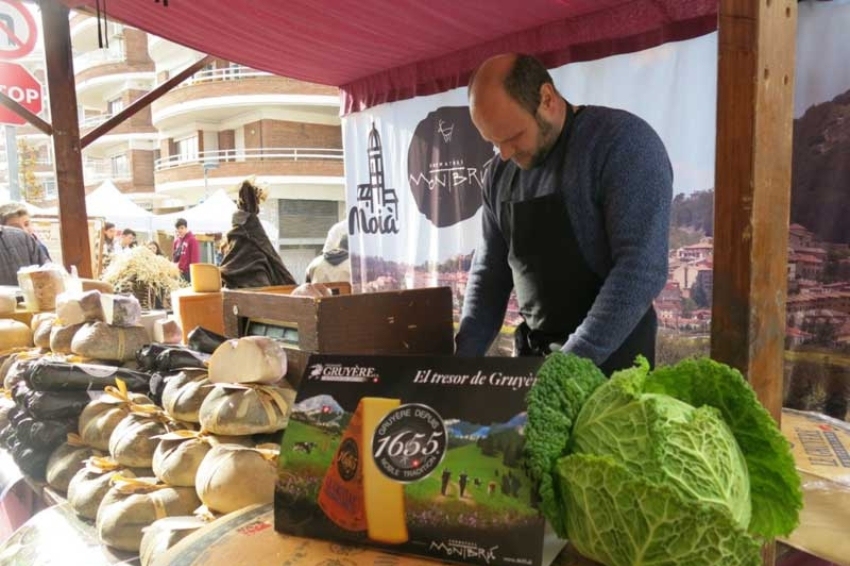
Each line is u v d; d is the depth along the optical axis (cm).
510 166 162
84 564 113
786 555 118
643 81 245
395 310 142
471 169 312
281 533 83
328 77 364
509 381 75
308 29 278
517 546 68
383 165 362
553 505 66
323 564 75
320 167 1853
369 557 76
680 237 243
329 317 131
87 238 329
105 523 115
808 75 205
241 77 1786
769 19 80
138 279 365
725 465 61
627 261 130
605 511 61
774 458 68
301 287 158
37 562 118
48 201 2261
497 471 71
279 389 128
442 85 320
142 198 2373
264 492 106
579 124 142
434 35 284
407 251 356
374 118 363
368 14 258
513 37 282
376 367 84
